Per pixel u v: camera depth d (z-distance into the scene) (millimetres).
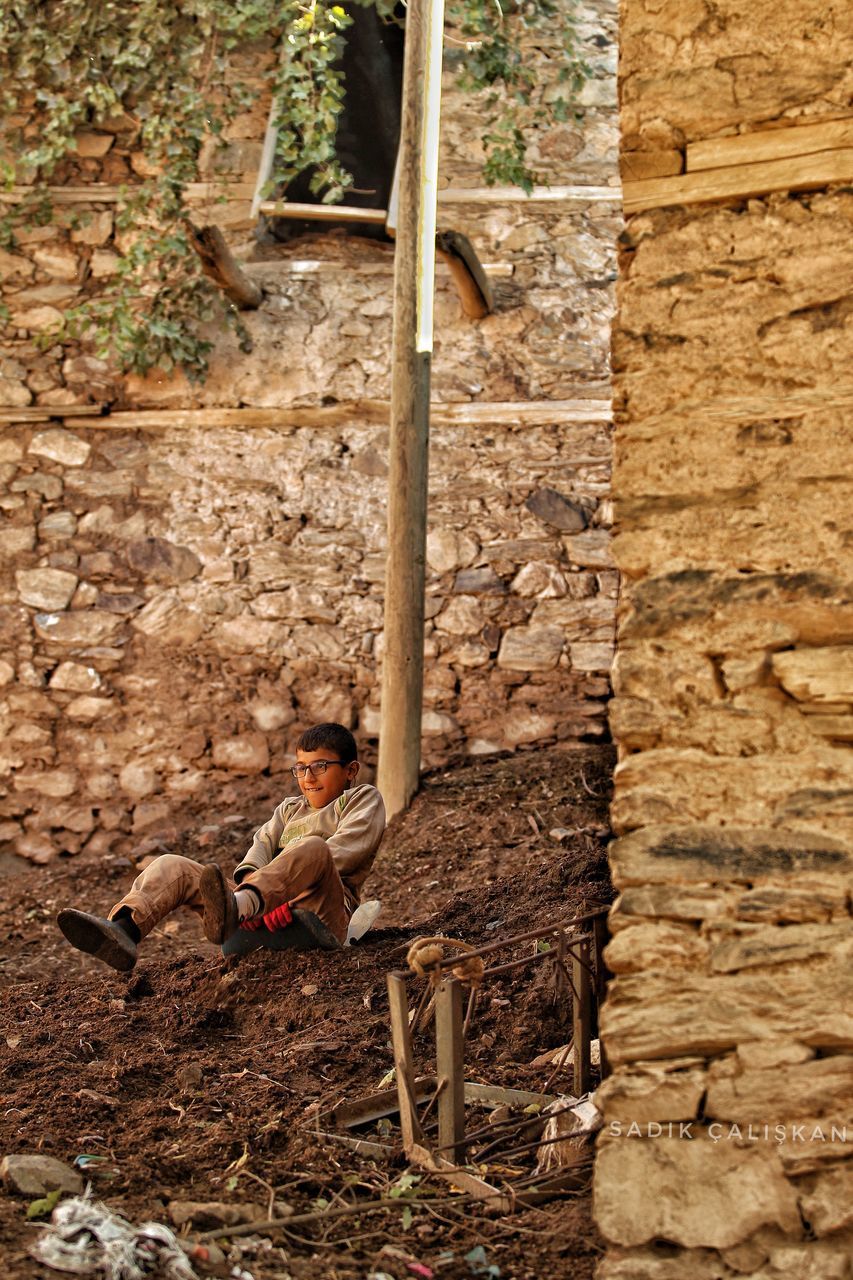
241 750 8023
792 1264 2582
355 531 8211
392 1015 3396
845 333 2908
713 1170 2648
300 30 7684
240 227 8492
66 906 7180
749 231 2990
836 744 2793
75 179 8578
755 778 2799
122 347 8172
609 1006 2752
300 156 8031
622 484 2967
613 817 2844
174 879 4637
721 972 2727
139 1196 3100
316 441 8305
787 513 2881
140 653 8164
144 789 8016
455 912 5387
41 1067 4074
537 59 8570
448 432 8305
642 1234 2641
